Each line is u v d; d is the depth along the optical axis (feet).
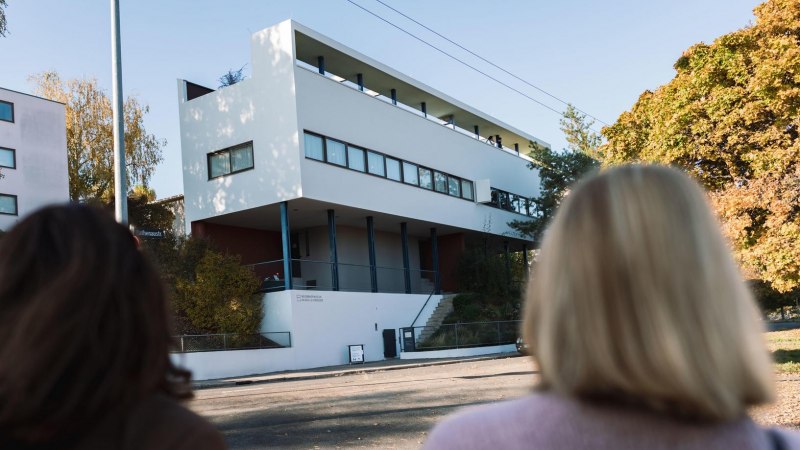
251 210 85.05
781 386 31.63
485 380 46.47
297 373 67.87
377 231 110.83
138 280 4.04
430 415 30.86
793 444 3.32
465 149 115.75
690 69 62.08
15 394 3.46
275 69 82.53
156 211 107.45
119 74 45.47
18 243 3.89
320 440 25.70
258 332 76.38
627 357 3.25
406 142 100.37
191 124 89.15
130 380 3.84
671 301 3.31
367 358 86.63
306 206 85.76
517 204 129.90
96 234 3.96
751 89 52.75
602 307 3.38
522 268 131.13
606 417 3.28
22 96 113.60
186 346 65.92
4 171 109.60
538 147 119.44
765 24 53.21
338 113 87.40
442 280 118.83
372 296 89.66
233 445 25.49
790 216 41.39
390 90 106.42
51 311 3.58
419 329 94.79
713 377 3.21
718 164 59.41
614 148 72.59
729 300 3.45
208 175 87.35
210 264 75.25
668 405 3.22
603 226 3.53
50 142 116.16
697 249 3.46
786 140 51.24
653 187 3.60
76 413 3.62
